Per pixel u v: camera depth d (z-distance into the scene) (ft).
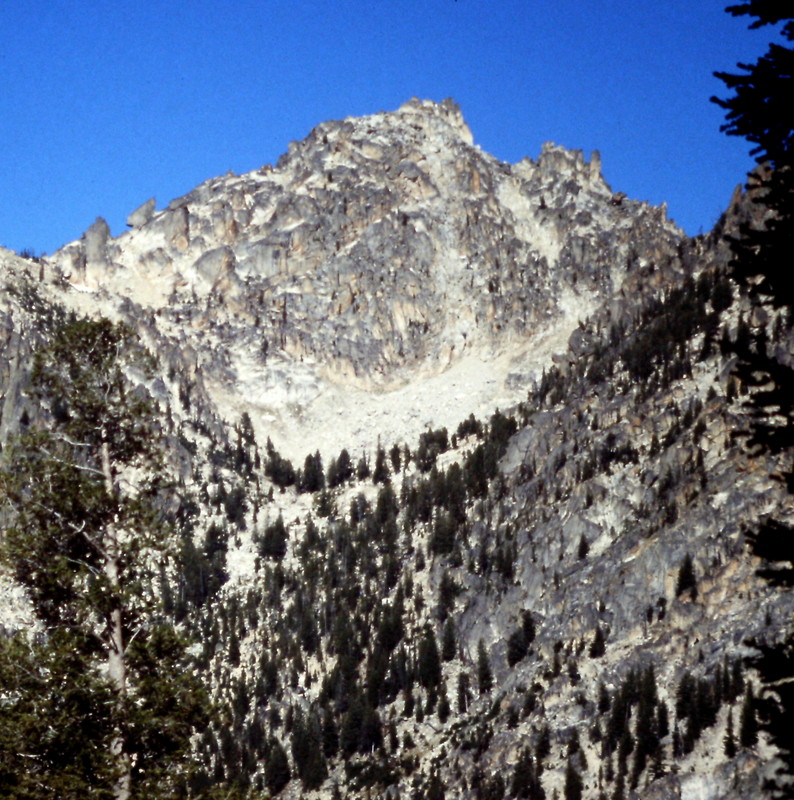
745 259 101.50
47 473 184.24
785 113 101.81
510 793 511.40
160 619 185.16
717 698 496.23
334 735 597.93
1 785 164.55
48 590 181.47
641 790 474.08
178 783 176.65
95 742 171.83
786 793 93.66
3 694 173.78
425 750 583.17
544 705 571.28
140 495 191.52
